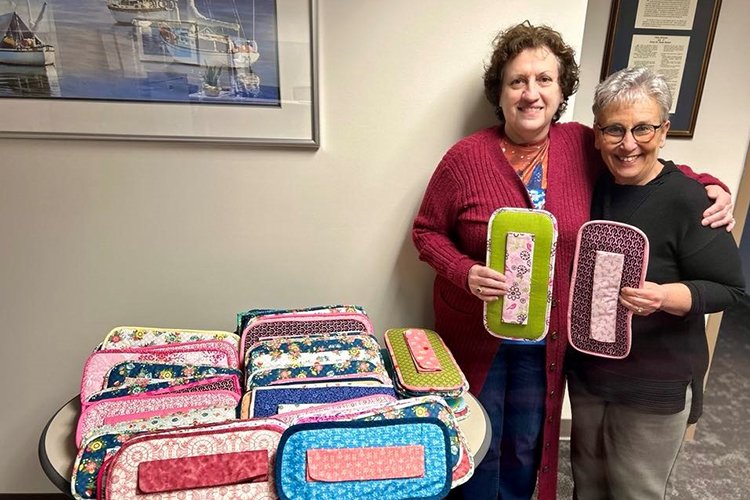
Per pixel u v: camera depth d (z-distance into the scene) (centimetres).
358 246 144
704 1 159
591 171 116
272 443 86
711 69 169
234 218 140
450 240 127
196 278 145
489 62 130
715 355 277
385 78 131
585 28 165
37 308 144
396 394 113
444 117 134
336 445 86
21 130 127
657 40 164
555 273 114
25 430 155
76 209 136
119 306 146
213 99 127
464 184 117
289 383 108
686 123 173
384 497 85
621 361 112
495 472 135
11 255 139
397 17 126
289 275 146
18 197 134
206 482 82
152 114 128
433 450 89
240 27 122
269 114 130
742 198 181
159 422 95
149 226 139
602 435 126
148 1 119
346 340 119
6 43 120
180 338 127
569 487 173
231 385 107
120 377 108
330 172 137
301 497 83
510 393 130
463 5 126
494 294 113
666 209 101
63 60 122
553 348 119
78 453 90
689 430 202
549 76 110
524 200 114
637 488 121
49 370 150
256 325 126
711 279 101
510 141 121
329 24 125
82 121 127
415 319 152
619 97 97
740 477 181
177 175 135
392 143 136
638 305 102
